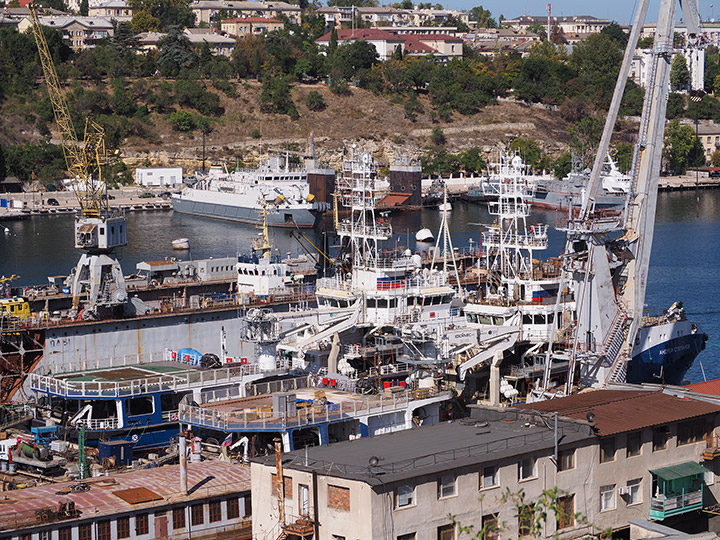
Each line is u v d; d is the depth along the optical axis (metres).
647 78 177.50
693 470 119.31
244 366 168.25
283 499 106.62
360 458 108.69
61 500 114.44
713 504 123.69
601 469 114.81
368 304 176.25
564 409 123.44
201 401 157.00
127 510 112.12
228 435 143.75
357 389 159.38
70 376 167.12
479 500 106.56
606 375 171.88
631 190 176.75
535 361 173.12
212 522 117.25
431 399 154.62
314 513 103.81
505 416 122.88
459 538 105.00
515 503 108.19
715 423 124.75
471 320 181.00
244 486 119.75
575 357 167.50
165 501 114.81
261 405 149.50
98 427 154.88
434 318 180.50
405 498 102.44
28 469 144.75
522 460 109.75
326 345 173.75
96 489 118.81
